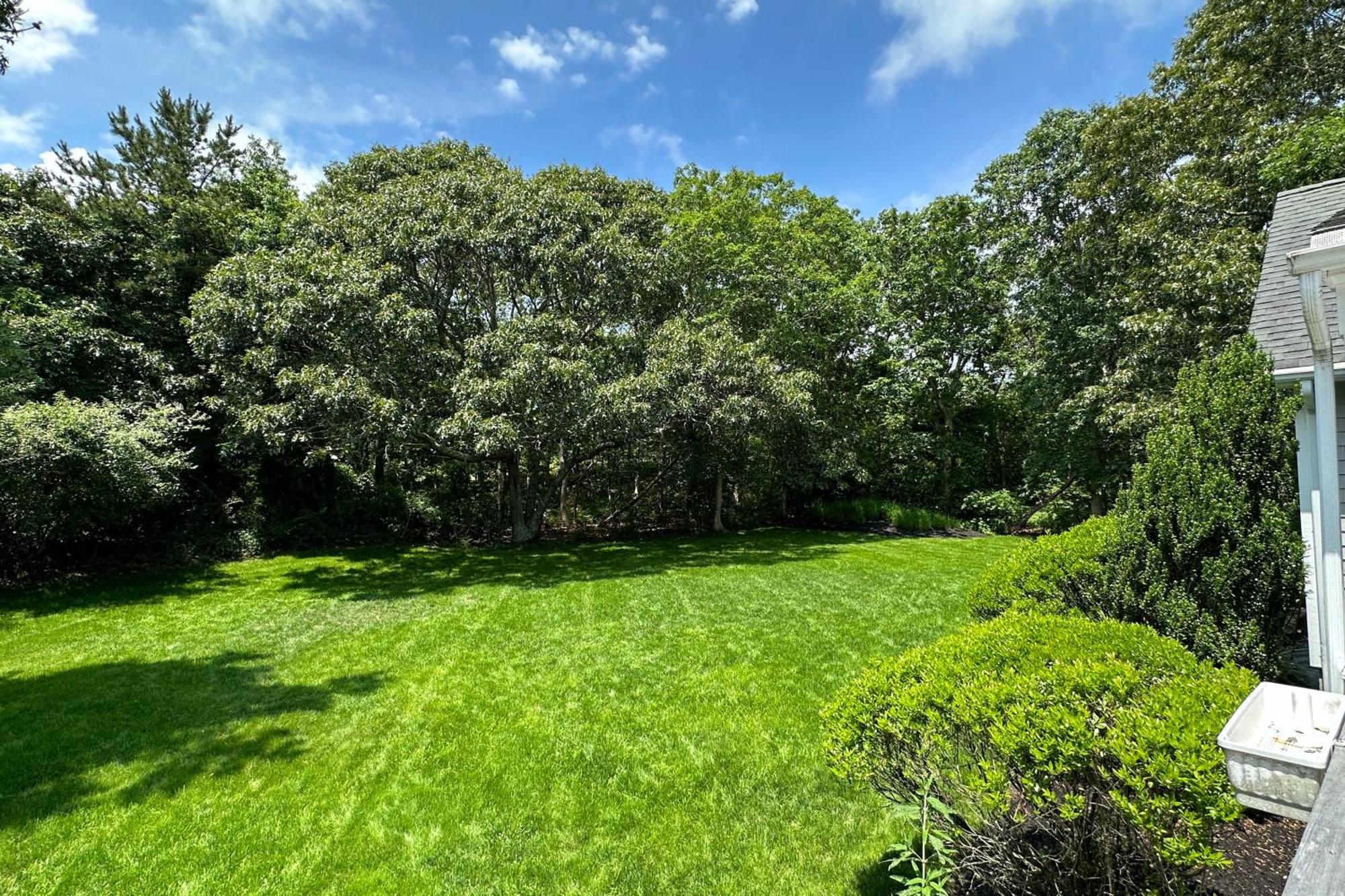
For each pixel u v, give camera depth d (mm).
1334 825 1550
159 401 11469
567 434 11461
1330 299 4258
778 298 15586
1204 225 10562
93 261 11844
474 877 2861
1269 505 3701
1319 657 3820
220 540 11977
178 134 14859
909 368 17266
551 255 11094
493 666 5668
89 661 5996
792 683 5145
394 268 10305
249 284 9766
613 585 9141
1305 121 9555
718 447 15250
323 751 4082
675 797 3475
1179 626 3846
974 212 17016
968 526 17484
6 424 8109
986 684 2406
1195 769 1817
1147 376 11461
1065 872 2256
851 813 3283
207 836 3182
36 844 3117
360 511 14273
